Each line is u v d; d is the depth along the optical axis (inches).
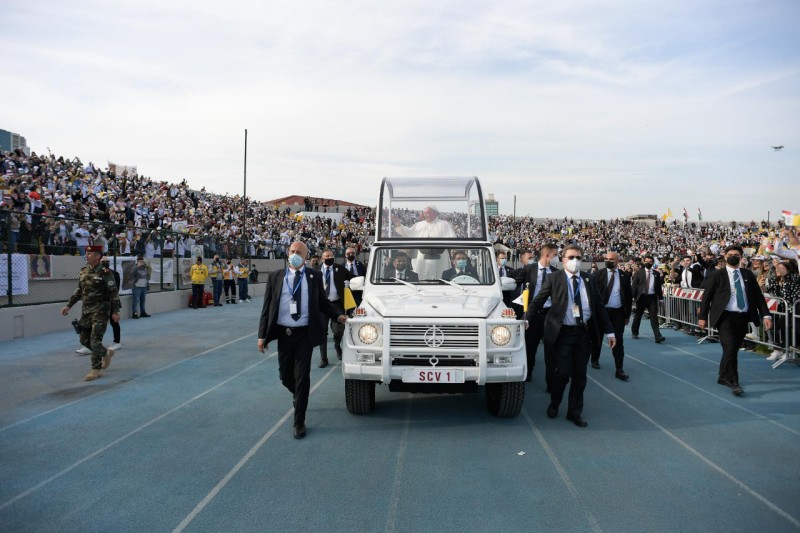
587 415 230.4
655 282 442.9
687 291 506.3
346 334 213.6
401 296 230.7
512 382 211.2
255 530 130.0
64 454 180.2
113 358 354.9
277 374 307.1
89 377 288.8
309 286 205.0
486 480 160.1
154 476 162.1
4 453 180.9
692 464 173.8
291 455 180.2
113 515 137.5
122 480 159.0
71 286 498.9
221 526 132.0
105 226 550.9
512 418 224.7
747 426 214.7
